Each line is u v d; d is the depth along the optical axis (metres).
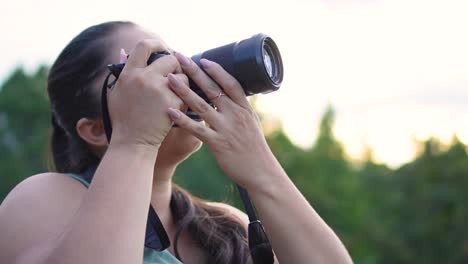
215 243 2.03
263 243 1.91
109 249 1.52
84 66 2.04
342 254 1.78
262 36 1.78
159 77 1.71
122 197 1.59
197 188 19.84
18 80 29.69
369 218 25.97
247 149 1.78
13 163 26.58
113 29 2.06
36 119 28.53
